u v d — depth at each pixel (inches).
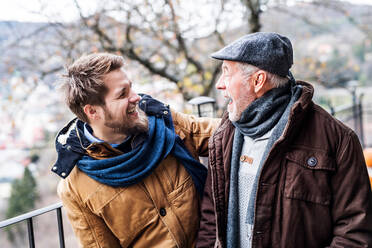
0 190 356.8
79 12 170.4
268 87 43.3
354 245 39.9
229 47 44.0
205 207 50.4
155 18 179.8
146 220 49.6
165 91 204.4
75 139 48.6
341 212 41.0
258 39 42.3
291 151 41.9
